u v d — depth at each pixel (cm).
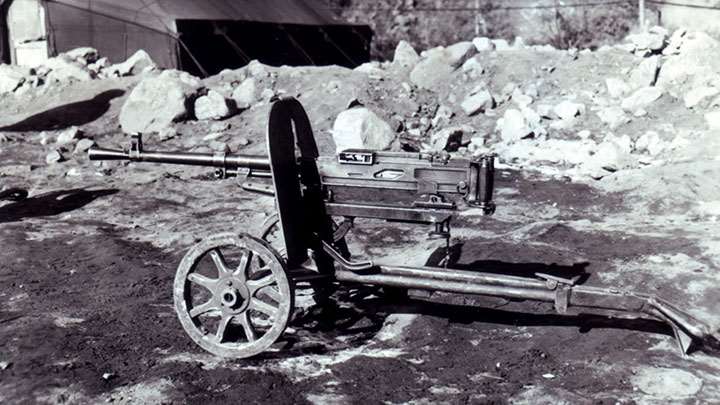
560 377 446
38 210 834
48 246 708
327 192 487
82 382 434
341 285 566
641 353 466
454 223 736
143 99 1139
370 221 752
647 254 612
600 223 714
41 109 1266
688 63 1029
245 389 425
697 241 625
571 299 449
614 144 931
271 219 554
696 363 453
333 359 474
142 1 1414
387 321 526
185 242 716
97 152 509
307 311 544
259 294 564
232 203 841
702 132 920
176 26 1375
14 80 1362
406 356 479
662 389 423
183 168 977
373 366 457
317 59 1714
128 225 779
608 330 492
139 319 532
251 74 1243
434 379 446
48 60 1416
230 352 459
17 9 1507
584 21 1959
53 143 1123
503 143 991
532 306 534
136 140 501
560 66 1122
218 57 1457
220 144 1041
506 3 2105
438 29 2258
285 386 433
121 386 431
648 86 1036
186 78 1188
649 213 748
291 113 480
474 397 420
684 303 534
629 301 446
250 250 448
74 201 861
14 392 424
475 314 532
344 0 2400
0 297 584
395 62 1241
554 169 905
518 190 837
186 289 461
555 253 615
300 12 1725
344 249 521
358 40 1836
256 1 1633
